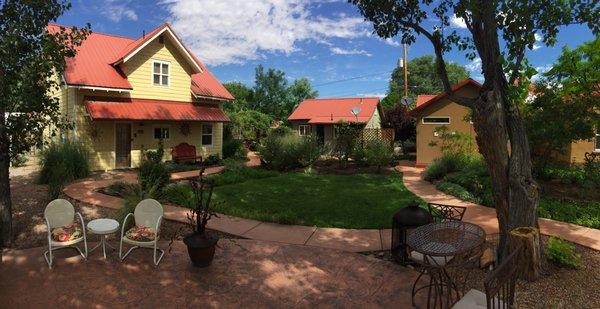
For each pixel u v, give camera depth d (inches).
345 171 671.8
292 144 689.0
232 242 279.4
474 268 224.7
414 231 204.5
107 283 209.6
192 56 793.6
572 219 338.3
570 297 195.8
